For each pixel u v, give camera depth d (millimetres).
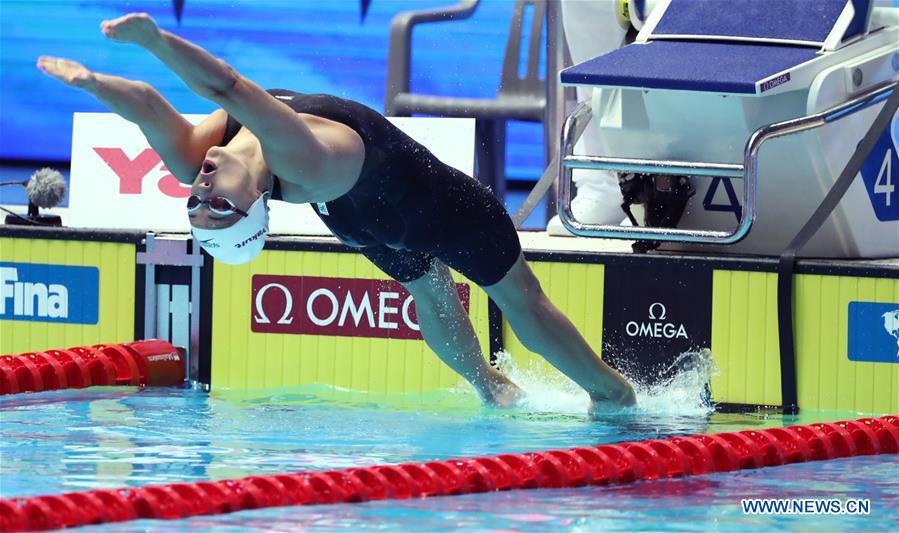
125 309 23672
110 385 22375
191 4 35094
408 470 14914
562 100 29297
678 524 13422
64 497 13273
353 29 34625
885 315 20391
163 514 13352
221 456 16219
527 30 32906
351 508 13883
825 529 13367
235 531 12812
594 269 21844
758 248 22391
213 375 23375
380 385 22531
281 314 23062
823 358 20812
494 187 30844
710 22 22328
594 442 17719
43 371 21812
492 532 12922
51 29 35000
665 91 21453
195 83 14297
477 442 17500
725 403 21266
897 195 22828
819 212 21062
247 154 15922
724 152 21641
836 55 21047
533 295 19047
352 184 16484
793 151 21094
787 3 22109
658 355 21609
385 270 19078
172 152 15859
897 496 15008
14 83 35125
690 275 21391
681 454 16344
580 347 19453
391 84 31062
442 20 31656
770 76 19906
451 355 20172
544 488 15188
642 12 23125
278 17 34875
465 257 18172
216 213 15617
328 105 16391
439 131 23719
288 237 23453
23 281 24125
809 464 17125
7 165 35219
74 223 24531
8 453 16141
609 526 13266
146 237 23484
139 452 16375
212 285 23297
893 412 20422
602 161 21203
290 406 20578
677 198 22188
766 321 21016
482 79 34031
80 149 24781
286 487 14188
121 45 35062
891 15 22578
